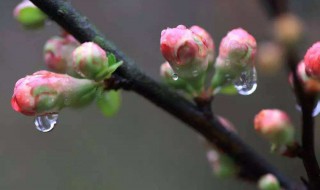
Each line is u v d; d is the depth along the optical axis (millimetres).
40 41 668
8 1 664
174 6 649
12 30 666
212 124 290
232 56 288
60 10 275
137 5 656
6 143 653
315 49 274
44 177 640
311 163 285
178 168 631
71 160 644
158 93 283
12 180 639
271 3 291
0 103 664
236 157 296
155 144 645
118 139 651
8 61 664
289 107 582
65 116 659
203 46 280
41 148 653
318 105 290
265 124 292
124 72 279
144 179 629
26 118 663
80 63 271
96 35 278
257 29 571
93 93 275
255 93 600
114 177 634
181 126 650
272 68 314
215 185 612
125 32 647
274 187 293
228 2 594
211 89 290
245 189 579
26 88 269
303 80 283
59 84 271
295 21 288
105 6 655
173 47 276
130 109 660
